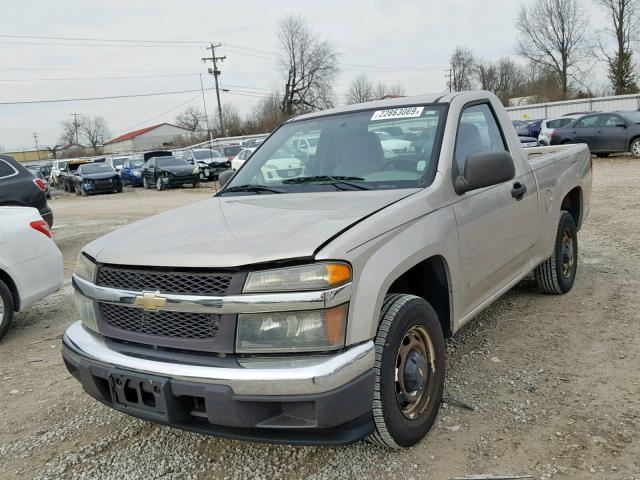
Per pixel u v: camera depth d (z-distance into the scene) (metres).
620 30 51.09
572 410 3.25
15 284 5.32
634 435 2.96
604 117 19.94
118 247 2.91
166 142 101.50
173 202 18.88
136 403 2.66
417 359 2.98
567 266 5.34
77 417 3.66
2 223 5.30
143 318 2.71
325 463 2.91
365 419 2.62
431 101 3.87
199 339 2.56
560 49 58.50
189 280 2.58
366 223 2.74
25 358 4.84
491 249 3.75
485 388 3.58
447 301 3.32
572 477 2.65
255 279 2.46
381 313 2.77
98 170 27.80
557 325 4.57
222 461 3.02
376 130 3.82
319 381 2.37
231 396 2.42
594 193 12.10
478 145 3.93
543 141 21.81
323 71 75.56
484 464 2.80
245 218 3.06
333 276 2.45
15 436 3.48
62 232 12.69
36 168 43.56
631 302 4.96
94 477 2.96
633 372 3.66
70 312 6.17
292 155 4.02
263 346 2.47
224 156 29.20
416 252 2.88
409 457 2.90
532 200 4.40
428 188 3.26
